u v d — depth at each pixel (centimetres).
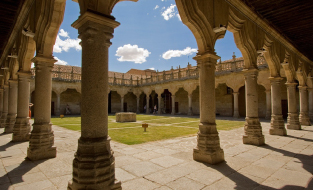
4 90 1373
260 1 626
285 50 1016
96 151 311
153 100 3744
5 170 471
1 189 366
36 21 577
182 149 675
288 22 770
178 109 3328
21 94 837
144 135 993
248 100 775
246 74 779
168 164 506
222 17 583
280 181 400
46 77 596
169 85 2989
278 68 956
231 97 2658
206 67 553
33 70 2589
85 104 321
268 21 758
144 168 476
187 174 436
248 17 693
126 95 3862
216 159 516
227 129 1228
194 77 2616
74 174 309
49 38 578
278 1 620
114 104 3709
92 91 320
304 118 1356
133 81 3641
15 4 648
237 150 658
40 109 585
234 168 477
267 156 584
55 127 1403
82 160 303
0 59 1324
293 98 1170
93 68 323
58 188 371
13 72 1066
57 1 516
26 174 445
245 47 725
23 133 837
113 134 1032
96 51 327
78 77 2973
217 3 569
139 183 386
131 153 619
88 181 294
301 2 620
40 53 580
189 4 508
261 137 746
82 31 338
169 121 1853
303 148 682
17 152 646
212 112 545
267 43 862
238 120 1917
